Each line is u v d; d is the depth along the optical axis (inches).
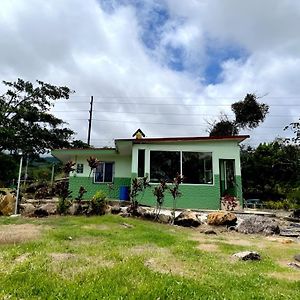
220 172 694.5
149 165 674.2
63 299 151.3
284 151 1103.6
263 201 987.3
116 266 205.6
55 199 656.4
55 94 1364.4
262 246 348.5
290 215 622.8
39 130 1309.1
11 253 235.9
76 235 339.0
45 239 304.5
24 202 608.7
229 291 176.9
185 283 180.7
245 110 1277.1
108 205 578.2
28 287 164.1
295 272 234.8
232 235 434.3
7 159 1138.0
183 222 493.4
